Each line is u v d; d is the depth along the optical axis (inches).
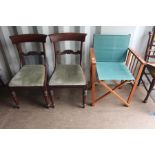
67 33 64.7
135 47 73.3
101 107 70.3
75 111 68.7
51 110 69.5
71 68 68.2
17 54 75.6
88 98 76.2
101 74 61.2
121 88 82.0
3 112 69.1
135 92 78.5
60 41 69.9
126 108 69.3
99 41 66.1
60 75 63.5
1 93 80.6
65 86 60.5
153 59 75.8
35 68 68.9
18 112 68.9
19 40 65.1
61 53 68.2
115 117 65.2
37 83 60.2
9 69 82.7
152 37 65.7
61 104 72.7
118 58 70.5
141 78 76.5
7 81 87.3
